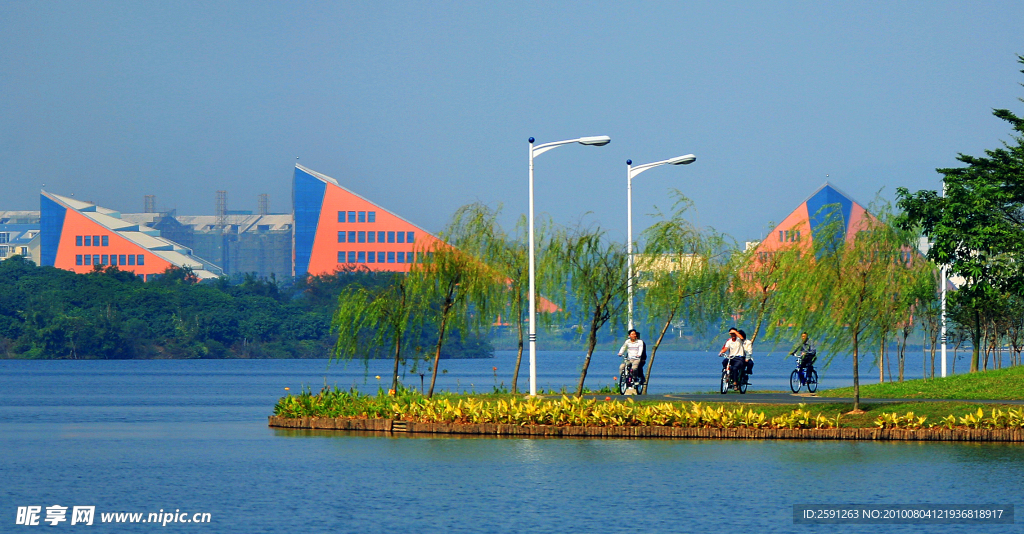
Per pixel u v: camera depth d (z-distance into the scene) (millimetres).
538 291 79875
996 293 77938
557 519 33938
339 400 65812
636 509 35562
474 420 59719
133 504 36625
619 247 79062
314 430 62656
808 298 63594
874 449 51094
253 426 69875
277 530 32312
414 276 78375
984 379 73750
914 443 53625
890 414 57031
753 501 37156
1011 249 75125
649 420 57969
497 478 42125
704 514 34844
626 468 44812
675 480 41562
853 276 59188
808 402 63188
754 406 61000
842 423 57281
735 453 49719
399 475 42938
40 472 44656
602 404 60531
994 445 52594
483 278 77000
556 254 79562
